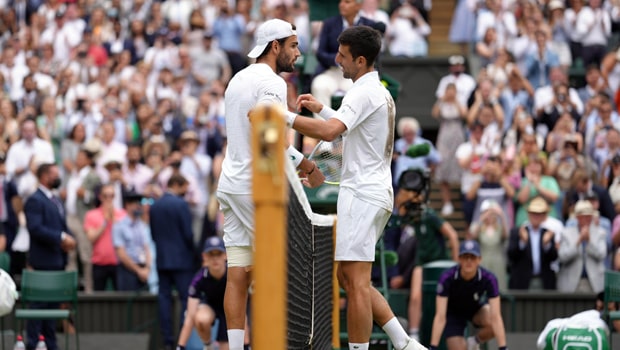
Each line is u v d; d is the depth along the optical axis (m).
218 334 24.00
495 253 30.84
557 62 40.59
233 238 14.77
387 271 27.06
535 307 30.05
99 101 37.38
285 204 10.96
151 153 33.69
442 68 44.81
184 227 27.80
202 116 36.25
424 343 25.92
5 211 31.80
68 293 25.77
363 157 14.09
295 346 13.29
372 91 13.99
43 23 42.78
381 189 14.08
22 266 31.95
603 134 35.00
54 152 35.97
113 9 43.09
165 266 27.73
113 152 34.12
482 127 34.59
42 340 23.73
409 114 44.34
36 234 26.42
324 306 17.94
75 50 40.22
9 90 39.69
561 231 30.41
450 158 36.38
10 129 35.59
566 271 30.28
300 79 24.30
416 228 27.34
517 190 32.59
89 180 32.72
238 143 14.54
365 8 30.50
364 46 14.10
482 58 41.41
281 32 14.74
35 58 39.19
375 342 23.39
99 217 31.12
